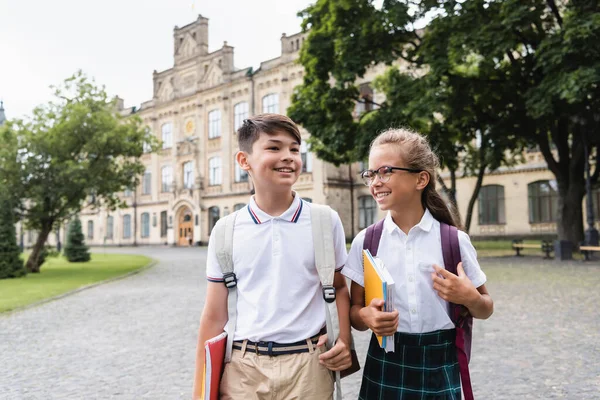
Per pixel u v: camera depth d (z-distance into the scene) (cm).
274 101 3625
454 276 180
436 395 192
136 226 4662
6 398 439
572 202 1798
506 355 516
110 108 1947
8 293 1163
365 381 207
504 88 1633
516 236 2736
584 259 1565
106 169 1903
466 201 2919
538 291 937
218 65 4022
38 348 625
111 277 1532
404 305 199
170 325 754
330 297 190
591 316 691
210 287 205
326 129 1789
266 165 190
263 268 194
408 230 204
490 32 1422
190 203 4106
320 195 3219
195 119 4191
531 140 1875
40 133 1725
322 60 1766
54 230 1922
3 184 1688
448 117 1645
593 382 425
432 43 1616
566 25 1318
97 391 452
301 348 188
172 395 438
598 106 1487
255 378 187
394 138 198
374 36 1698
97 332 716
